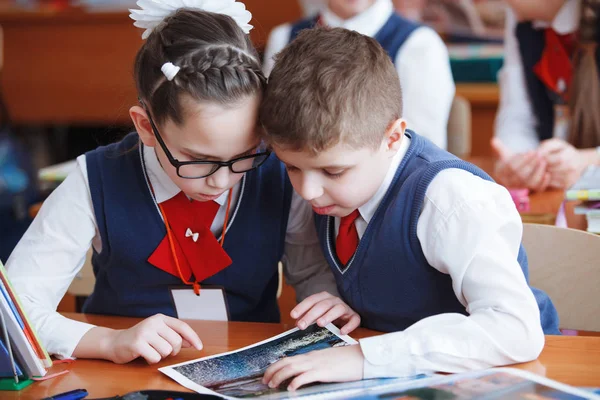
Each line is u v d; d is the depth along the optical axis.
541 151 2.15
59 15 4.20
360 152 1.08
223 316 1.43
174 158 1.16
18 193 4.47
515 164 2.15
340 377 1.03
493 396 0.92
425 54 2.61
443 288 1.20
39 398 1.01
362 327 1.30
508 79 2.74
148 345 1.11
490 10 4.19
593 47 2.41
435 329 1.06
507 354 1.04
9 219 4.37
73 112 4.39
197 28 1.14
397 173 1.22
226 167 1.15
